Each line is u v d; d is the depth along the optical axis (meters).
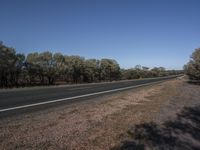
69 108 13.62
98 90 28.88
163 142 8.50
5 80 58.72
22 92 24.64
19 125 9.21
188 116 13.88
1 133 8.03
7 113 11.76
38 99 17.94
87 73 81.44
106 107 14.48
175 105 17.53
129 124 10.23
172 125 11.15
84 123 9.95
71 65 73.75
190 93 29.00
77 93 23.97
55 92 24.86
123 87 35.84
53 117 10.88
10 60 54.59
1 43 52.56
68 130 8.77
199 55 54.34
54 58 68.62
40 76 67.12
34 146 6.98
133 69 128.25
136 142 8.09
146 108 14.78
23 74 63.31
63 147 7.05
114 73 98.81
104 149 7.13
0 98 18.25
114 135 8.48
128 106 15.35
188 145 8.56
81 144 7.39
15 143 7.12
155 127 10.33
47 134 8.16
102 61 94.69
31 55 64.94
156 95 23.20
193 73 55.50
